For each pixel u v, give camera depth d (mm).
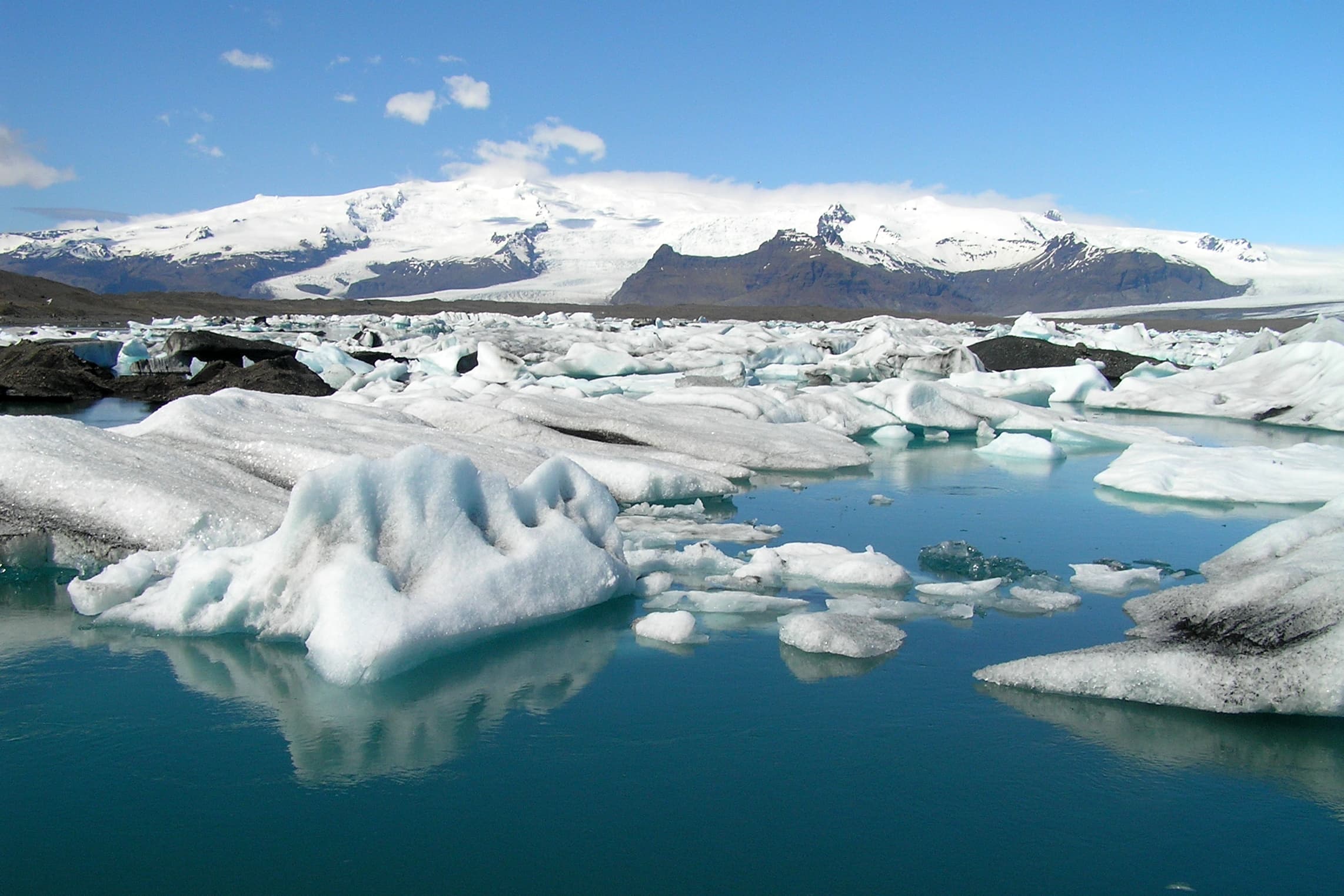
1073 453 12398
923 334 43000
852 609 5648
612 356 23531
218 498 6578
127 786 3648
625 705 4375
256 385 15711
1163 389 18094
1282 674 4293
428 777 3730
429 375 20891
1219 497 9031
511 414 10453
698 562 6602
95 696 4430
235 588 5113
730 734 4094
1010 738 4059
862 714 4289
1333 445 13312
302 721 4199
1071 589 6180
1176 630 5047
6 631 5242
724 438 11141
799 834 3363
